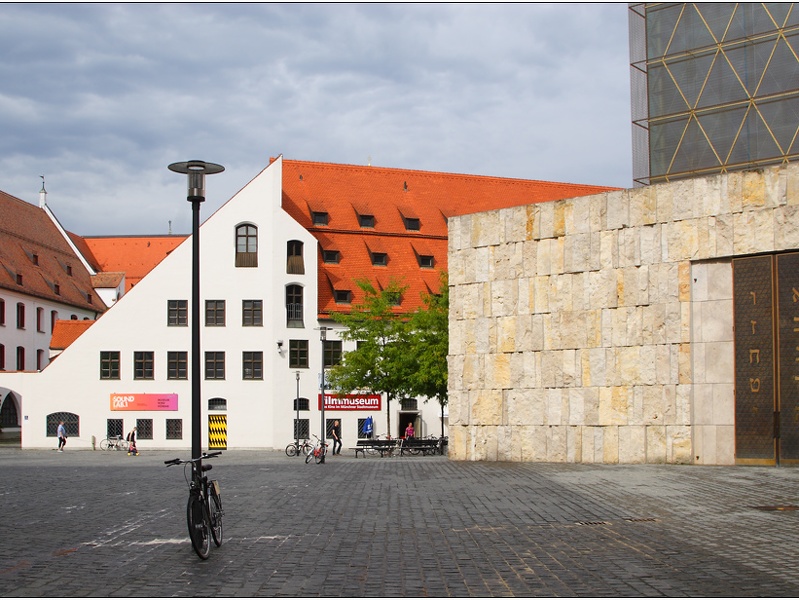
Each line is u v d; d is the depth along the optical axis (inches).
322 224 2896.2
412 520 681.0
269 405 2610.7
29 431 2632.9
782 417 1128.2
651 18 1460.4
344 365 2425.0
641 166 1459.2
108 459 1977.1
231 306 2640.3
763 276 1150.3
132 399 2620.6
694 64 1417.3
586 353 1300.4
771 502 746.8
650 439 1228.5
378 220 2960.1
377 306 2427.4
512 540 574.2
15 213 3671.3
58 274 3764.8
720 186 1179.9
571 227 1326.3
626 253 1264.8
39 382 2637.8
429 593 419.8
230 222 2659.9
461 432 1437.0
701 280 1198.9
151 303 2642.7
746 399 1156.5
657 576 451.5
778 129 1339.8
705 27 1407.5
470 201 3127.5
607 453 1270.9
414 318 2319.1
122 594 422.9
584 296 1307.8
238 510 766.5
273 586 439.5
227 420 2613.2
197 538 510.6
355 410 2642.7
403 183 3102.9
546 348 1347.2
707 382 1186.6
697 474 1024.2
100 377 2635.3
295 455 2167.8
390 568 483.8
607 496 815.7
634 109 1470.2
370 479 1102.4
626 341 1259.8
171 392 2623.0
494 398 1402.6
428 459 1692.9
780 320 1132.5
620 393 1262.3
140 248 5177.2
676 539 565.9
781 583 431.5
